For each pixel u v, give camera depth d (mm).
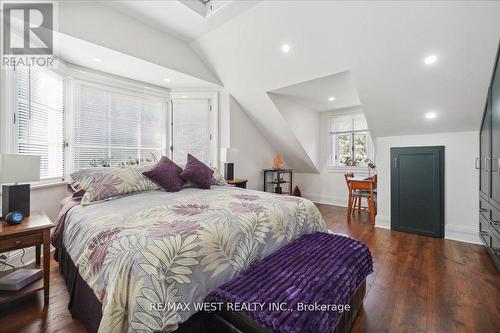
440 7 1960
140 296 954
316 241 1753
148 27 2900
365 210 4648
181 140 4031
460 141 3031
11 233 1501
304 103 4547
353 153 5039
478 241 2912
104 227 1367
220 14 2688
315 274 1288
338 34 2498
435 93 2695
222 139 4133
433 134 3221
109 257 1104
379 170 3680
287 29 2670
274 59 3107
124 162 3408
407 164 3369
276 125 4496
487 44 2072
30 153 2330
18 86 2174
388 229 3504
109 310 955
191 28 2980
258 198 2094
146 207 1739
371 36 2383
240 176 4449
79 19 2326
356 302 1553
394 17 2156
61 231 1971
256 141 4797
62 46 2469
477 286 1934
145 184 2447
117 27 2609
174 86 3924
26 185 1836
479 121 2779
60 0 2152
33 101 2361
